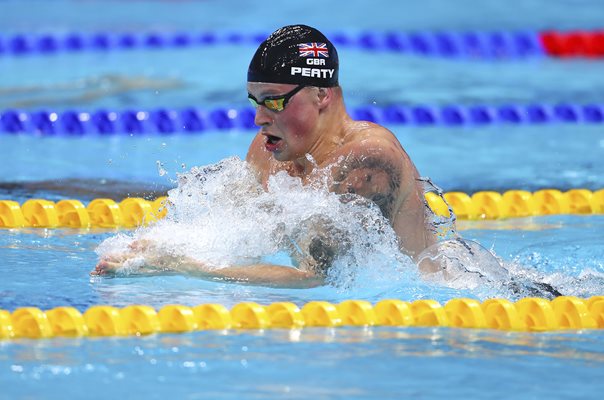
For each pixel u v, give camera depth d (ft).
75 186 60.23
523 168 67.41
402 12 147.95
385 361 28.71
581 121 86.28
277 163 40.57
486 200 56.34
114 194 58.18
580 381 27.22
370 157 36.68
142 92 92.38
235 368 27.78
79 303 34.58
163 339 30.71
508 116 85.76
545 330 32.99
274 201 38.58
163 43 120.26
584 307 34.14
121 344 30.04
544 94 94.58
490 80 102.32
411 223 38.32
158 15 147.23
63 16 145.59
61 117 80.64
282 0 162.30
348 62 110.63
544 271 42.37
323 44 37.88
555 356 29.66
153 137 79.05
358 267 37.73
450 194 57.31
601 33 121.08
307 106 37.29
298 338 31.09
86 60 110.93
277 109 37.14
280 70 36.73
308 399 25.27
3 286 36.73
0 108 84.53
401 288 37.86
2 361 28.07
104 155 71.10
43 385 25.98
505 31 127.95
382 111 84.79
